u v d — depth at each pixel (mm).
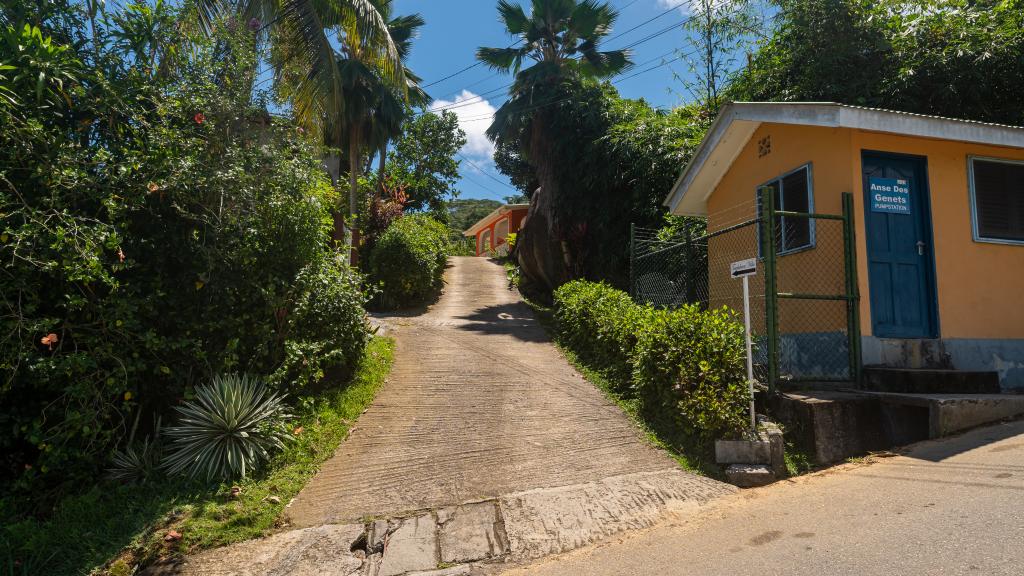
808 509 4172
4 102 4898
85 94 5645
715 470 5242
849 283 6211
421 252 15648
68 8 6137
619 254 13797
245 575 3902
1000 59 8695
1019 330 6867
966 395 5605
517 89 17156
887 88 9359
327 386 7309
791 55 10695
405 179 30422
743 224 6656
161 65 6598
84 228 4883
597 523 4406
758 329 7785
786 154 7516
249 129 7160
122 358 5402
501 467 5438
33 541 4250
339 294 7309
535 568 3854
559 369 8883
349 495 4965
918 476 4449
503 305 15766
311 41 11414
